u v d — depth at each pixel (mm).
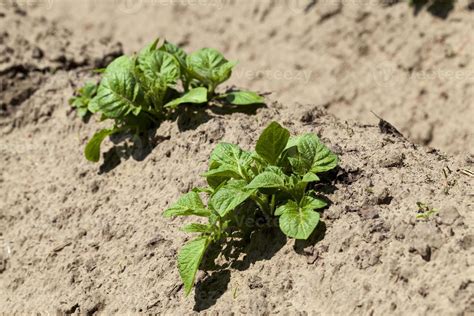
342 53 6754
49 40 6641
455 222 3309
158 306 3684
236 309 3490
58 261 4309
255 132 4535
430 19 6516
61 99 5754
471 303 2977
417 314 3049
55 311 3980
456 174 3803
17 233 4746
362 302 3211
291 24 7168
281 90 6633
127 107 4656
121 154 4848
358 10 6895
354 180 3842
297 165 3725
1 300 4344
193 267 3529
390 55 6543
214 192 3705
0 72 5973
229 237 3854
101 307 3885
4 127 5719
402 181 3764
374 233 3443
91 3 8125
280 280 3514
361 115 6281
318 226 3615
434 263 3191
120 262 4066
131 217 4324
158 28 7676
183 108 4840
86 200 4664
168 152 4605
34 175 5168
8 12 6895
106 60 6578
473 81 6027
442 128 5938
